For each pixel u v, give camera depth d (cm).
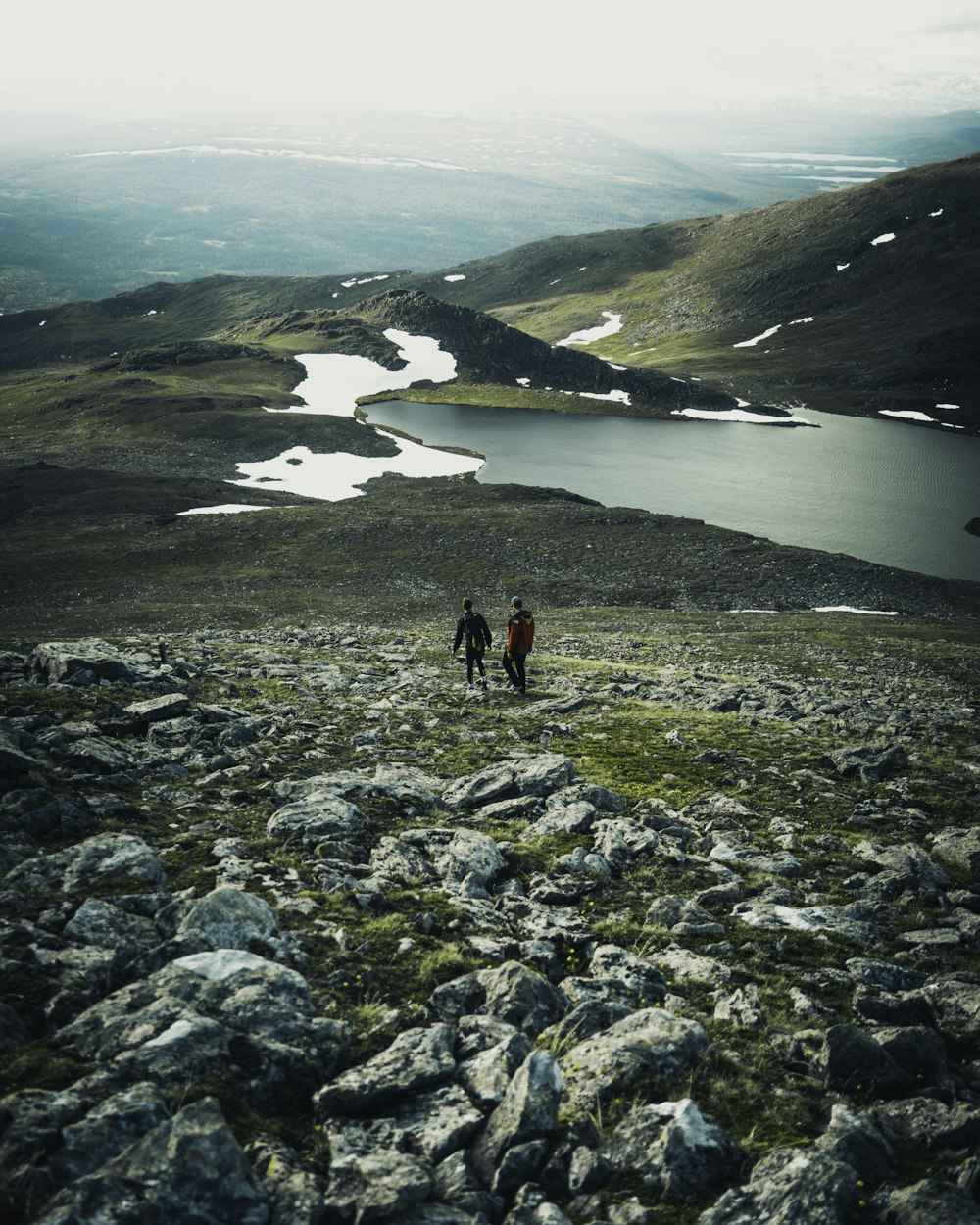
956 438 16812
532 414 17525
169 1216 499
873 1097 723
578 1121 639
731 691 2827
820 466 14112
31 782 1183
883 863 1302
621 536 8731
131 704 1836
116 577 7212
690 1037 752
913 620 6412
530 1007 784
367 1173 561
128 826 1123
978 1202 563
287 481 11925
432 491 11000
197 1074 630
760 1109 691
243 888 966
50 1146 539
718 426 17425
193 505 9956
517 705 2422
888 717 2541
